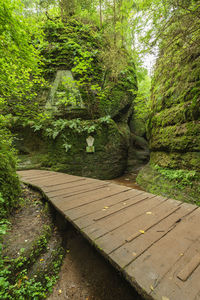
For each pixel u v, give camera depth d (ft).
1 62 8.71
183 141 12.57
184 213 6.97
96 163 21.83
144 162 30.12
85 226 6.01
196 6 9.27
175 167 13.64
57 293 5.50
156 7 10.96
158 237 5.17
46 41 22.84
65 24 25.07
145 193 9.96
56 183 12.56
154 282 3.46
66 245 8.07
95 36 25.27
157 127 17.72
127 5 19.63
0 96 10.27
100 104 24.20
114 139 23.24
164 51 12.78
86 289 5.72
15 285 4.86
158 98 18.06
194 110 11.63
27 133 21.34
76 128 21.31
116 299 5.29
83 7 27.30
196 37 10.85
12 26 7.82
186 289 3.25
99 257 7.17
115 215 6.90
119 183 20.27
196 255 4.28
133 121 35.88
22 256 5.63
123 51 28.35
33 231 7.30
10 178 9.24
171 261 4.08
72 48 23.63
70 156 21.22
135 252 4.48
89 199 8.98
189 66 12.67
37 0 25.00
